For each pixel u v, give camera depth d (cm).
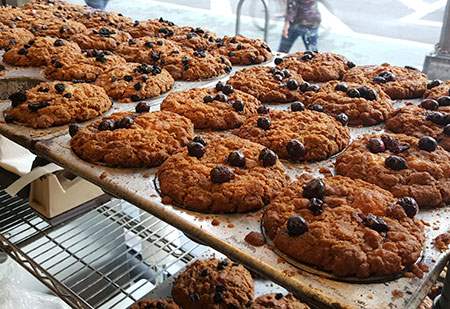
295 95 48
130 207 52
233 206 30
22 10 81
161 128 39
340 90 46
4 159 51
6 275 50
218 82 50
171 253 46
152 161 36
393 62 65
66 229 48
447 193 31
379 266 25
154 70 52
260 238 28
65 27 68
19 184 43
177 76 54
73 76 53
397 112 43
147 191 33
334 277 25
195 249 47
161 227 48
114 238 48
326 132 38
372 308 23
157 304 37
